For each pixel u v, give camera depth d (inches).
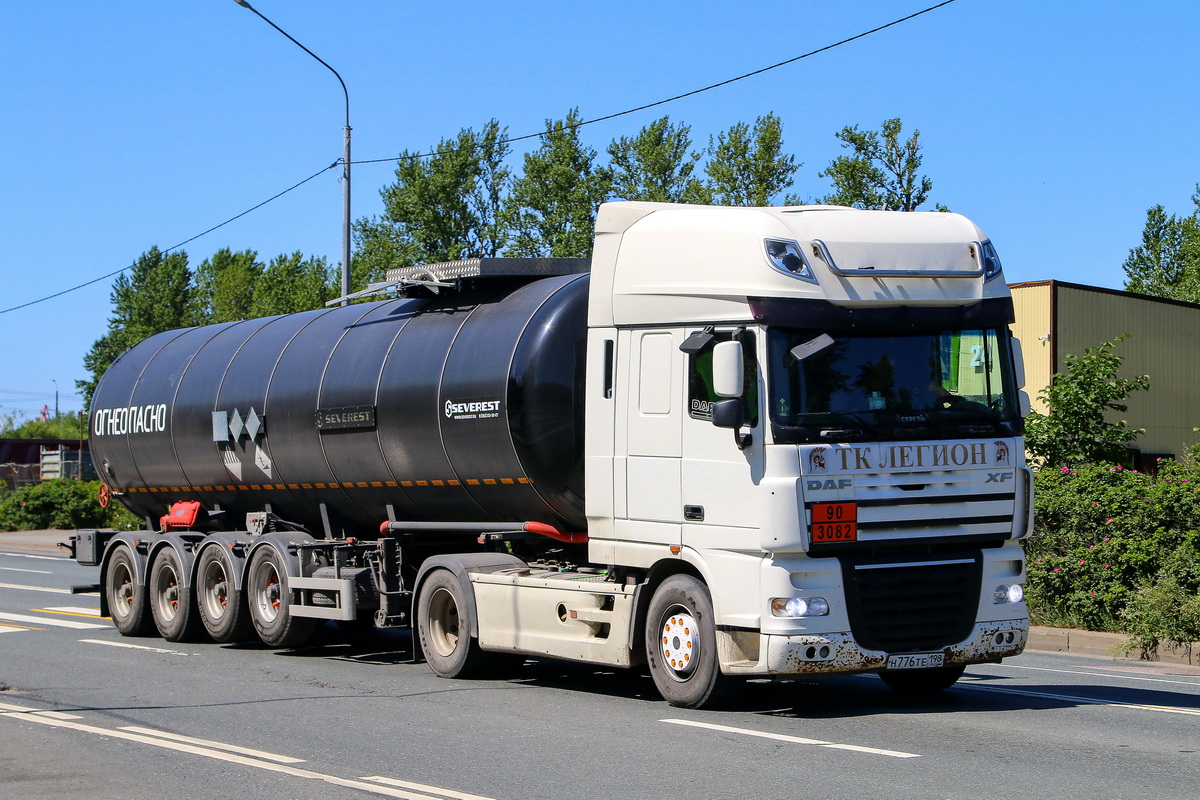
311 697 412.2
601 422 401.4
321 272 3105.3
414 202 2096.5
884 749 311.6
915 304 367.2
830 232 364.5
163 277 3476.9
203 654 548.4
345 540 534.6
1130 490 555.8
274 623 541.6
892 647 354.9
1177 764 292.2
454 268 480.1
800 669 344.8
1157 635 498.3
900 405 359.3
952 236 376.8
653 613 382.6
